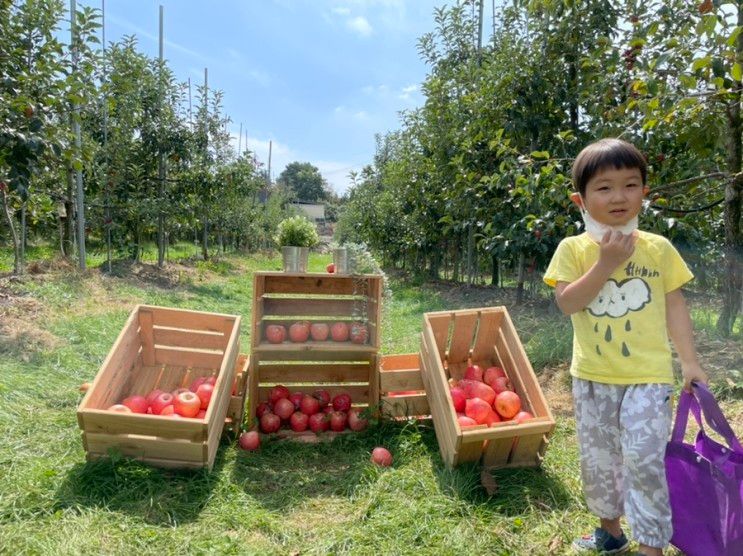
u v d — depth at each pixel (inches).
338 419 149.5
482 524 100.0
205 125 583.2
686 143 221.1
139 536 94.4
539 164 236.8
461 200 359.3
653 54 205.8
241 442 137.0
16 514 97.1
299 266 155.6
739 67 152.6
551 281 88.6
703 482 78.3
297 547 95.0
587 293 79.6
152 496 106.2
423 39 413.7
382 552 92.5
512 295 377.1
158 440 115.3
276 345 151.7
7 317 237.5
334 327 157.9
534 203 250.7
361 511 105.0
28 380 167.0
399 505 106.4
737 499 74.0
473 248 471.5
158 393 135.6
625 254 75.1
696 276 250.1
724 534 74.5
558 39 278.5
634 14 237.0
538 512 105.8
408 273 676.1
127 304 318.7
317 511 108.7
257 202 1098.7
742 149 213.5
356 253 154.3
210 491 112.0
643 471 76.3
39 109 251.1
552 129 291.9
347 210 1003.9
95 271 399.9
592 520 103.0
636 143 207.0
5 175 298.4
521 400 134.6
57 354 198.5
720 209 254.8
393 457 131.3
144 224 495.2
